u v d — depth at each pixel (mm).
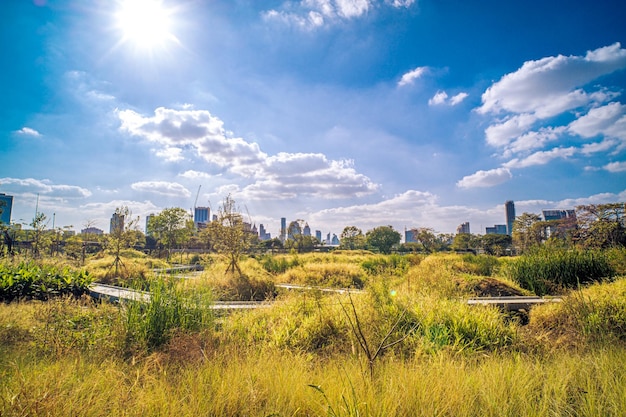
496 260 20141
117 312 6422
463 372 3871
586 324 6570
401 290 9320
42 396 3033
